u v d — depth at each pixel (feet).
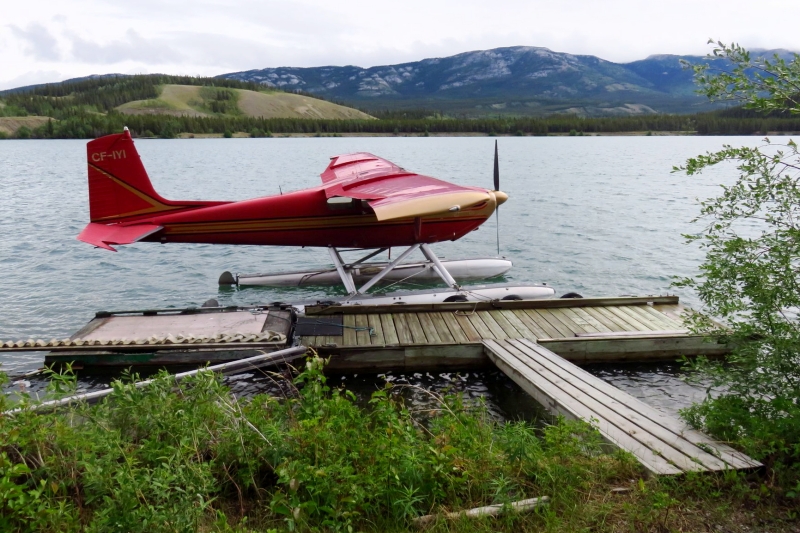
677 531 11.46
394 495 12.01
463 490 12.69
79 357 26.03
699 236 16.12
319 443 13.00
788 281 14.10
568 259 49.80
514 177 121.19
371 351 26.58
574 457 14.08
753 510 12.30
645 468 13.98
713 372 15.85
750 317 15.35
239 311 31.37
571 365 23.82
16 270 46.65
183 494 11.14
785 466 13.48
